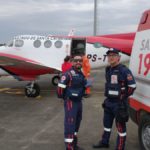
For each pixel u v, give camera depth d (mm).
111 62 3760
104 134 4160
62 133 4902
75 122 3848
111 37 9898
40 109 6742
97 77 12609
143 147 3688
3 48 9508
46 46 9414
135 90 3852
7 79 11922
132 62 3955
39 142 4461
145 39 3633
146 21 3686
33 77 8148
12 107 6957
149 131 3578
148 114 3592
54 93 8797
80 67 3789
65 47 9367
